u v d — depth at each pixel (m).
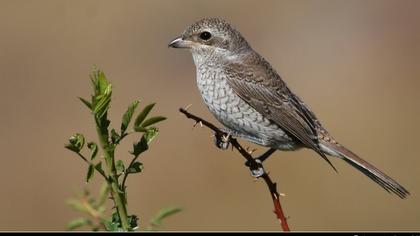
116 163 3.82
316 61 19.50
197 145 14.22
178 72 18.11
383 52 19.53
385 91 17.89
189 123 15.20
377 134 16.03
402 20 20.56
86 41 19.06
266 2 21.56
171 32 19.84
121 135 3.78
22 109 16.19
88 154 14.15
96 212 3.85
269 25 20.95
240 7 21.33
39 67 17.94
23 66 17.94
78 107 16.27
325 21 20.92
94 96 3.71
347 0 21.31
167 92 17.20
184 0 20.59
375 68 18.92
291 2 21.66
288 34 20.62
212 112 7.68
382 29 20.38
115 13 19.94
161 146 14.27
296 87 18.44
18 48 18.50
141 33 19.47
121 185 3.81
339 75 18.77
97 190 12.73
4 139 15.06
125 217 3.80
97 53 18.72
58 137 15.15
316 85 18.39
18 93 16.86
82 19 19.50
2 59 18.12
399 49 19.58
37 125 15.53
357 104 17.36
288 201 12.97
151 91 17.20
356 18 20.86
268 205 12.91
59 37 19.06
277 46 20.30
